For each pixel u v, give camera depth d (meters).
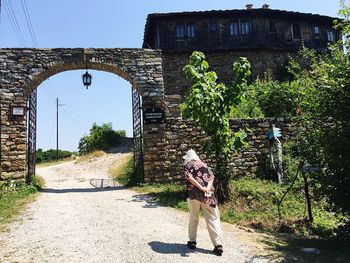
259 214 8.39
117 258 4.99
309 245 6.02
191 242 5.45
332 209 6.78
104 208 8.63
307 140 7.21
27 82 11.83
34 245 5.59
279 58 24.30
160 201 9.46
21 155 11.58
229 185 9.50
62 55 12.13
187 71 9.49
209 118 9.21
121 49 12.51
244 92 9.53
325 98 6.71
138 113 13.15
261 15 24.34
